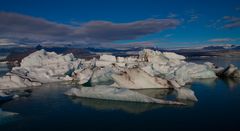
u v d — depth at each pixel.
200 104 20.11
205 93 24.94
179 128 14.43
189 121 15.68
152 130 14.22
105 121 16.19
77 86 31.94
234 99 21.81
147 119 16.38
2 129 14.77
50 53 52.78
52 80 36.88
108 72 33.56
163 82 27.38
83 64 49.91
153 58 47.12
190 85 30.28
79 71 38.88
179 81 29.77
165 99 22.09
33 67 43.88
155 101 20.72
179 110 18.39
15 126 15.36
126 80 27.00
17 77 32.56
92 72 36.41
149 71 31.38
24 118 17.06
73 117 17.22
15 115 17.83
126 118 16.73
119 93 22.08
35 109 19.53
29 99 23.52
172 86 27.25
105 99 22.55
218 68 42.31
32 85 32.78
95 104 20.89
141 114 17.58
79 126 15.27
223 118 16.17
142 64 42.47
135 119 16.45
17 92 27.62
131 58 50.72
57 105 20.81
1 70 60.62
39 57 49.19
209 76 37.03
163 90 26.27
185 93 22.23
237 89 26.98
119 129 14.58
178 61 46.38
